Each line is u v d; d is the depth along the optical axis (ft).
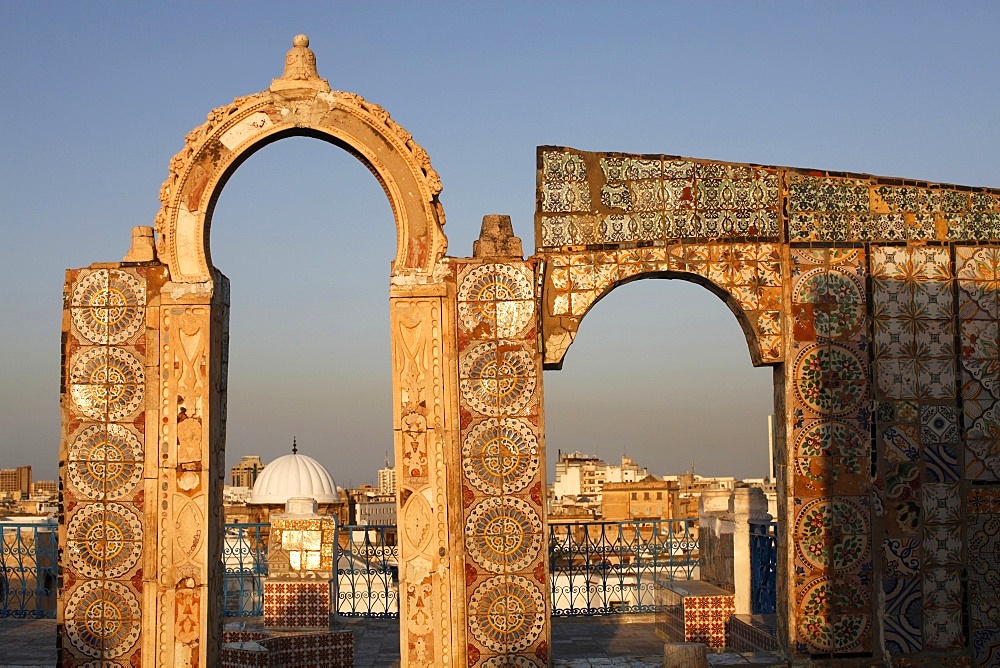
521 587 39.93
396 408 40.19
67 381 40.24
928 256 42.63
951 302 42.60
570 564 54.60
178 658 39.22
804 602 41.37
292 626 51.01
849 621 41.45
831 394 41.91
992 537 42.16
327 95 40.42
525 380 40.40
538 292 40.70
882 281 42.37
